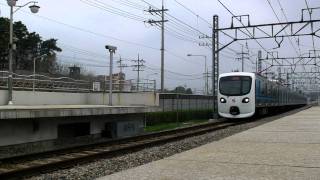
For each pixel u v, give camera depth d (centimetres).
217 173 980
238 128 2722
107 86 3772
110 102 2753
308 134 1997
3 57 6881
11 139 1684
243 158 1209
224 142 1644
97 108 2103
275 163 1120
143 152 1672
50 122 1889
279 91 5266
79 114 1956
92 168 1295
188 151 1366
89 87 3925
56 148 1823
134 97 3309
